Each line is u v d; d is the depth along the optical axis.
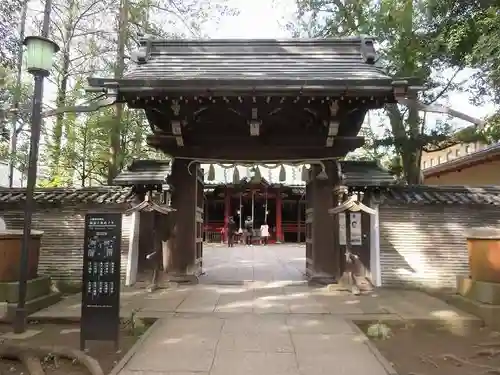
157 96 8.72
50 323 7.34
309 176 11.00
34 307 7.81
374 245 10.46
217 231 32.59
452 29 11.58
